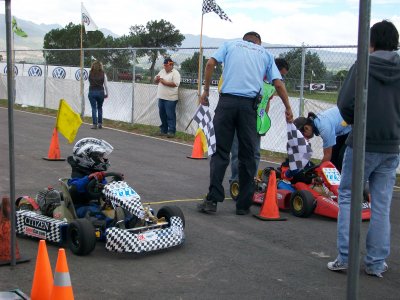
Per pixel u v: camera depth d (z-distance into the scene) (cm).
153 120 1655
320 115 762
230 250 599
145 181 943
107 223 587
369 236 531
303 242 638
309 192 748
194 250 594
